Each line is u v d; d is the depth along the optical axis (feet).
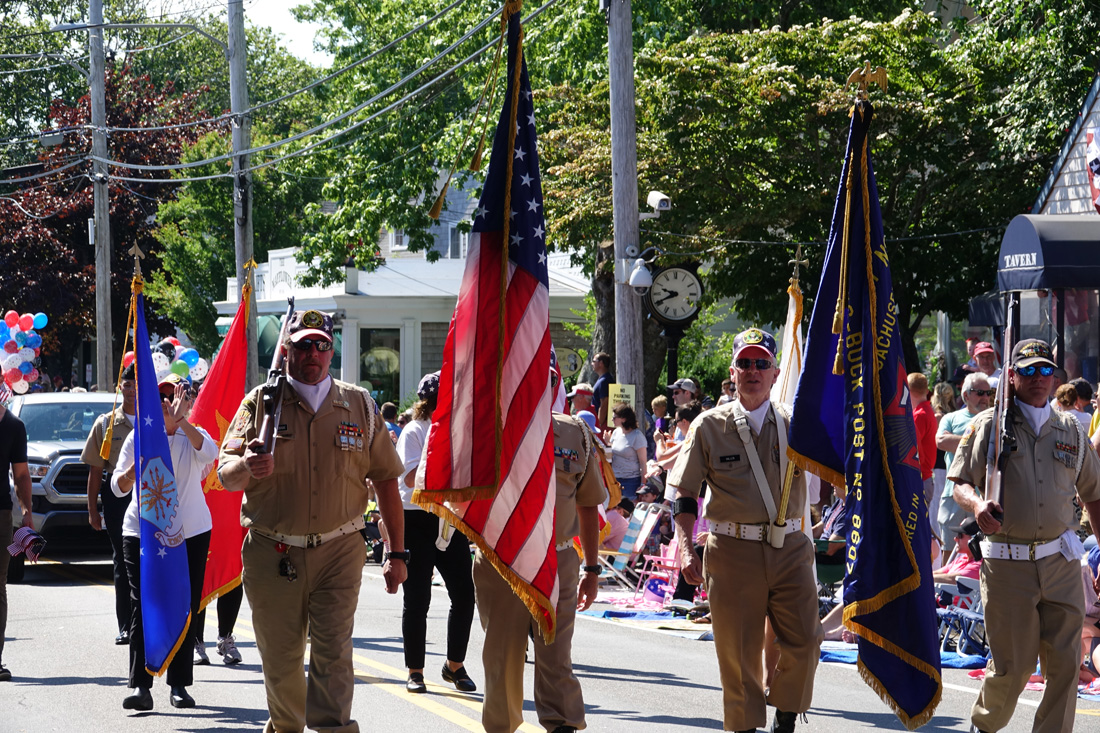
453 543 45.16
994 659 34.68
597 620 64.75
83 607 65.57
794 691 34.65
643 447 78.23
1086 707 43.62
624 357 84.64
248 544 33.22
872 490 33.60
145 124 252.62
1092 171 87.97
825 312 35.42
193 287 213.46
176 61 330.54
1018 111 103.71
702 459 35.19
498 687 34.27
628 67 83.82
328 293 161.48
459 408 32.65
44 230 230.48
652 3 126.11
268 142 234.17
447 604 70.13
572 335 172.65
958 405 92.27
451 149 143.02
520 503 32.45
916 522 33.50
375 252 158.92
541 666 34.22
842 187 35.32
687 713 41.73
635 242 84.38
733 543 34.63
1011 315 35.35
